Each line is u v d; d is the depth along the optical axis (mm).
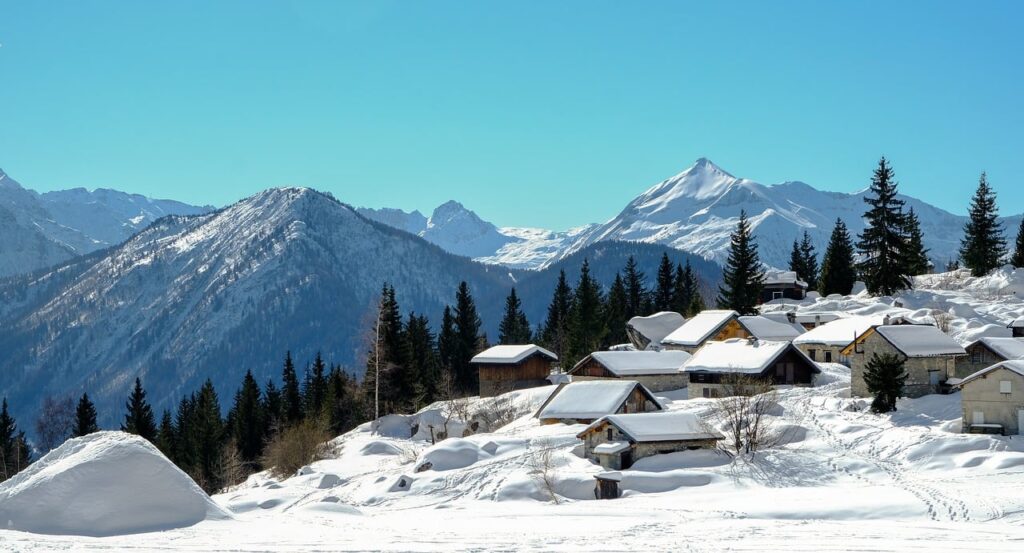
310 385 147250
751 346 94812
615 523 49188
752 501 57781
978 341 83938
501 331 172125
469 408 105750
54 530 41906
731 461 70750
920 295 126375
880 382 79562
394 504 69938
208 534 41375
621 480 65875
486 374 116688
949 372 84438
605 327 141250
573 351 138125
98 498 43500
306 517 55625
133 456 46156
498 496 67938
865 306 125625
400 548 37219
